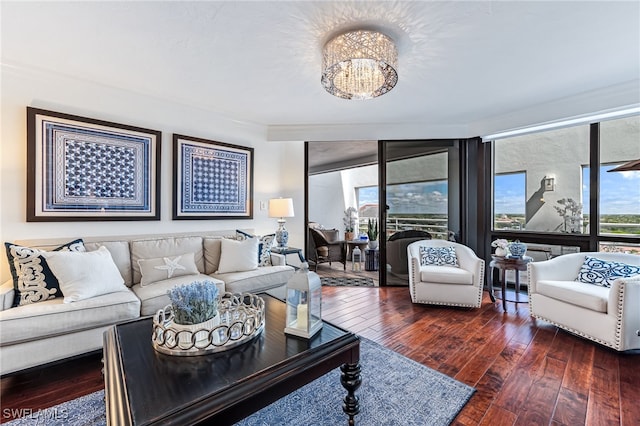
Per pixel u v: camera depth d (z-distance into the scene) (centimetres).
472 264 325
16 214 239
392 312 315
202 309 144
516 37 195
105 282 218
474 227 402
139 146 298
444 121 391
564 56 220
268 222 418
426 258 356
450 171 418
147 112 305
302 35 193
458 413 158
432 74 250
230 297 201
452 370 200
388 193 423
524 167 371
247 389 113
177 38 196
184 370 122
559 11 168
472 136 396
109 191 280
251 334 148
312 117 375
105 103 279
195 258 304
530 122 336
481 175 393
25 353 175
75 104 263
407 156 424
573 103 303
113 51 213
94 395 173
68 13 169
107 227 283
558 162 345
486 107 335
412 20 177
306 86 278
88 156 268
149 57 222
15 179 238
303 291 153
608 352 223
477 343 240
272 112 356
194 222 345
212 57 222
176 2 160
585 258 286
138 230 302
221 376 118
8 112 235
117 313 205
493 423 151
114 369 126
